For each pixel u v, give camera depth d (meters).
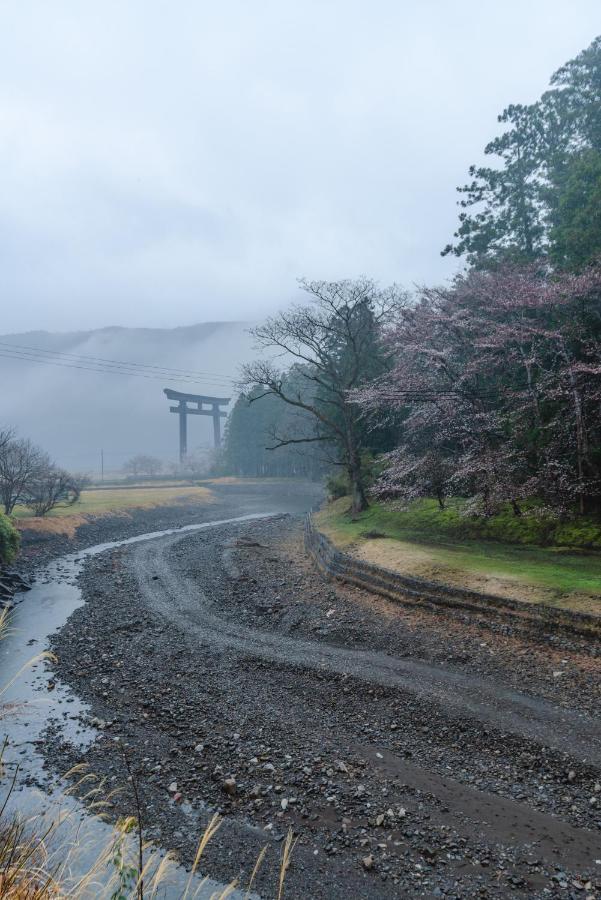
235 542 36.41
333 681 14.45
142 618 20.80
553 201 35.16
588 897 7.24
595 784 9.66
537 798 9.46
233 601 22.52
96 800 9.41
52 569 31.11
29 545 36.59
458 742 11.35
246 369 37.50
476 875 7.73
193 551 35.00
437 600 18.30
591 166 28.27
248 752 11.17
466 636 16.23
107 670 15.93
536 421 25.70
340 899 7.32
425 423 29.31
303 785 9.98
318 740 11.64
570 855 8.05
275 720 12.58
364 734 11.88
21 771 10.50
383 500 34.97
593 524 22.45
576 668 13.62
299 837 8.60
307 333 37.28
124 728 12.39
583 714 11.79
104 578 28.23
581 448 23.14
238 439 106.19
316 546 30.48
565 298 25.81
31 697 14.13
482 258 36.72
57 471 50.06
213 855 8.16
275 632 18.67
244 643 17.64
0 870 3.46
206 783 10.12
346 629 17.92
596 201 26.77
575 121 34.22
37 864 3.95
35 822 5.09
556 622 15.20
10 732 12.17
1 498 40.31
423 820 8.98
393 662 15.35
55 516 43.06
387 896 7.39
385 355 35.41
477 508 24.73
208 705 13.41
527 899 7.26
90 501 55.66
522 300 26.69
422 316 31.06
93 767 10.71
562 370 24.28
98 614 21.77
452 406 27.66
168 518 55.38
